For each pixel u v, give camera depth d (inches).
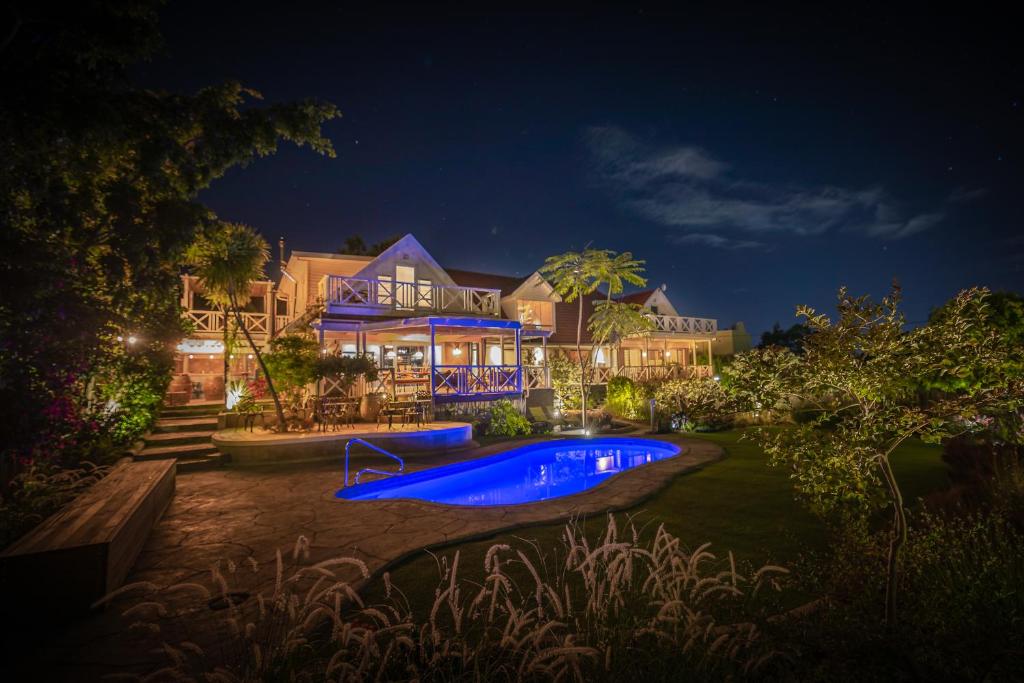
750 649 122.4
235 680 116.3
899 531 141.9
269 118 253.4
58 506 270.5
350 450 506.0
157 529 279.6
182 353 915.4
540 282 1156.5
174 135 241.4
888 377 140.5
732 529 266.5
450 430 557.6
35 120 186.1
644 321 925.8
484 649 130.3
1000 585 144.6
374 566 218.5
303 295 936.3
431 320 679.7
